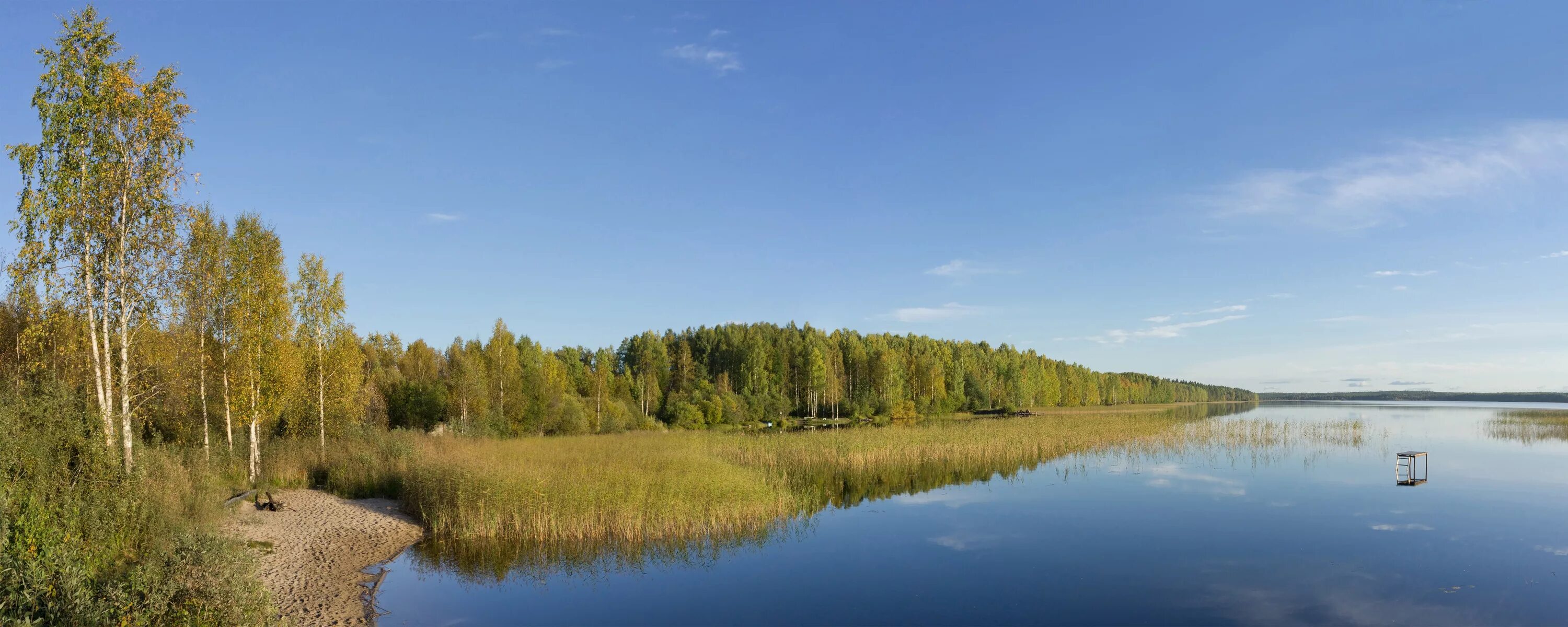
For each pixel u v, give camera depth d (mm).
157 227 18500
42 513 12398
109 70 17469
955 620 14820
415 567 18000
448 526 21250
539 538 20750
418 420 51344
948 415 105125
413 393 52344
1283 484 31766
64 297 16969
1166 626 14391
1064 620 14820
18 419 13969
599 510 21391
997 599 16172
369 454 30297
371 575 17188
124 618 9875
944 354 124000
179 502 17438
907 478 34594
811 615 15148
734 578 17703
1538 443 50031
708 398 82938
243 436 30938
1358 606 15445
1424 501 27484
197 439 31000
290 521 21562
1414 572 17906
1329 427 61188
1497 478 33219
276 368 27469
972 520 24484
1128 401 185000
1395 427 66812
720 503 23094
